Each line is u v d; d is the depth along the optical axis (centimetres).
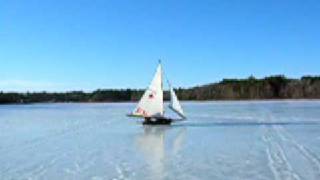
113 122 6175
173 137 4234
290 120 6166
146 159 2984
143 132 4728
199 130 4881
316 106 11025
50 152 3309
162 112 5559
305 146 3459
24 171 2600
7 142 3916
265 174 2483
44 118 7338
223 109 9925
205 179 2403
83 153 3253
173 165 2769
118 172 2566
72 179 2402
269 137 4100
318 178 2356
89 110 10769
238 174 2503
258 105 12350
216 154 3170
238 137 4159
